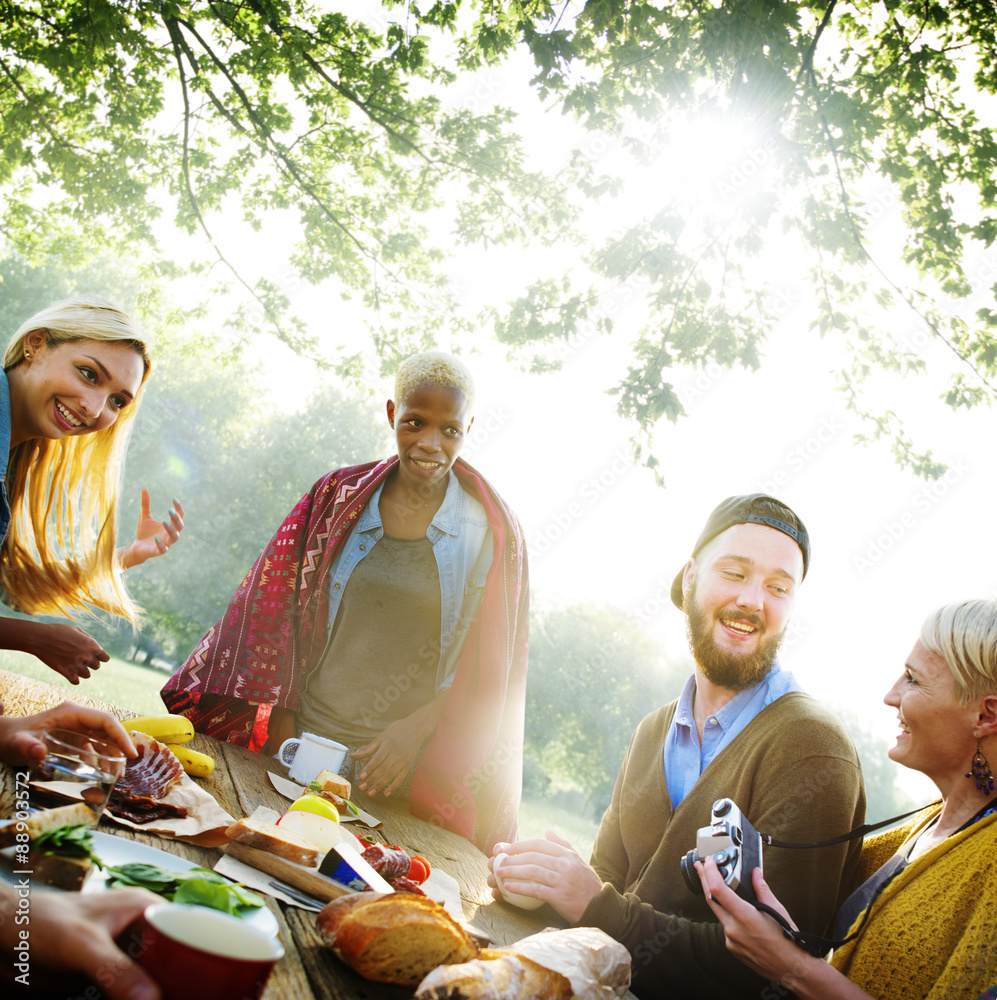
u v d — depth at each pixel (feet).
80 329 6.86
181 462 105.60
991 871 4.51
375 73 24.82
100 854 3.28
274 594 8.50
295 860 4.12
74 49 25.11
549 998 3.27
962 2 19.94
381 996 3.26
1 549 7.73
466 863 6.59
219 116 27.84
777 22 16.66
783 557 6.16
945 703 5.09
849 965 4.98
